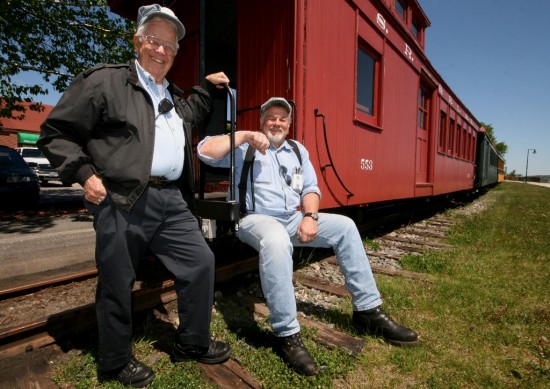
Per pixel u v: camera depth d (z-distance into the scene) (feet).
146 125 5.51
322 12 10.70
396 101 16.74
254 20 11.11
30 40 23.61
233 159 7.18
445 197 32.63
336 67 11.50
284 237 6.86
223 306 9.07
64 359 6.62
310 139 10.37
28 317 7.96
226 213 7.32
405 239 17.79
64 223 22.54
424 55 20.47
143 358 6.74
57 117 5.09
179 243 6.27
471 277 11.39
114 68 5.56
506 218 25.79
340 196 12.13
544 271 12.01
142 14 5.92
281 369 6.36
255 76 11.07
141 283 9.62
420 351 6.99
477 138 45.57
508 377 6.28
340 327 8.04
